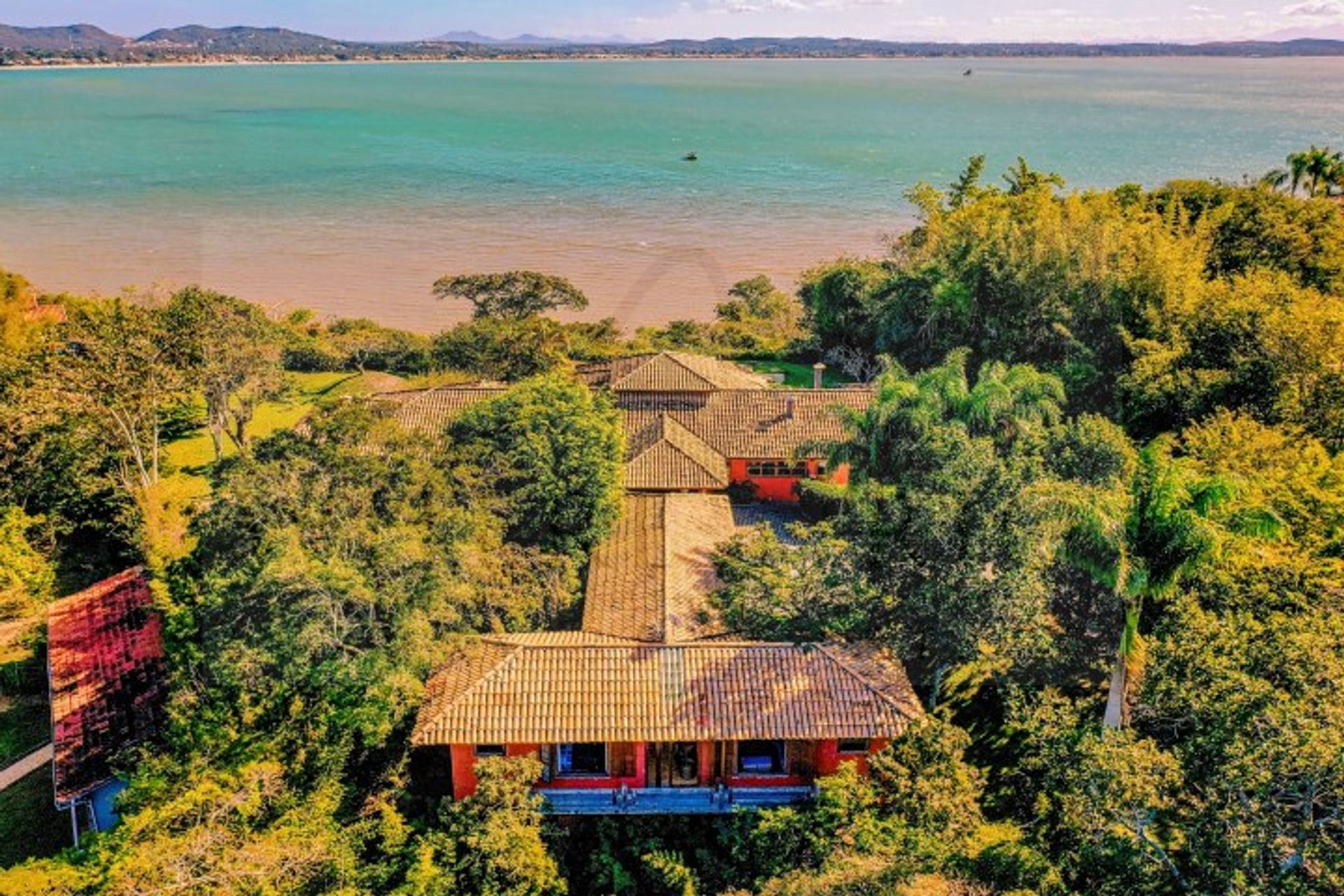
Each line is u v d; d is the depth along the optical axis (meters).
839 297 69.19
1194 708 21.16
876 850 21.61
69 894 20.45
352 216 135.62
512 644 27.25
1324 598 25.44
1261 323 41.44
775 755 27.83
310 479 29.22
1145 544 26.30
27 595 39.53
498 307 82.25
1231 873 17.58
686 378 49.53
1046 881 20.22
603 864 25.36
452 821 24.44
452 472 31.70
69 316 51.91
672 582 32.84
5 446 41.62
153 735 29.20
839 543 29.97
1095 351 52.03
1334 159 81.69
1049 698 24.02
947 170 175.75
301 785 25.00
